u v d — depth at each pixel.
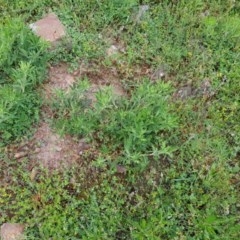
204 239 0.94
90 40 1.13
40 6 1.16
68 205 0.93
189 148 1.03
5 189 0.93
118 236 0.93
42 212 0.92
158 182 0.99
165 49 1.14
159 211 0.95
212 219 0.95
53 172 0.96
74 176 0.96
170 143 1.03
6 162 0.96
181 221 0.95
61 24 1.13
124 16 1.17
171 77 1.12
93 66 1.11
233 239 0.94
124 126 0.98
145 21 1.18
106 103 0.96
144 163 0.97
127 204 0.96
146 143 0.99
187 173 1.00
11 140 0.98
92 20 1.16
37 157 0.98
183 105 1.08
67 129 1.00
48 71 1.08
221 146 1.05
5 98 0.94
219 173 1.01
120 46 1.15
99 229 0.92
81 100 1.02
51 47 1.09
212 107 1.09
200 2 1.21
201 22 1.19
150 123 0.98
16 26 1.01
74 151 0.99
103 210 0.94
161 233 0.93
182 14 1.20
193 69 1.13
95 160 0.99
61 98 1.00
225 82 1.13
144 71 1.12
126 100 1.04
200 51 1.16
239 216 0.97
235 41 1.18
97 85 1.09
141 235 0.92
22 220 0.91
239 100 1.11
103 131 1.01
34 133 0.99
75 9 1.17
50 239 0.90
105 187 0.96
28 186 0.94
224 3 1.25
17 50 1.00
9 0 1.15
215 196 0.98
